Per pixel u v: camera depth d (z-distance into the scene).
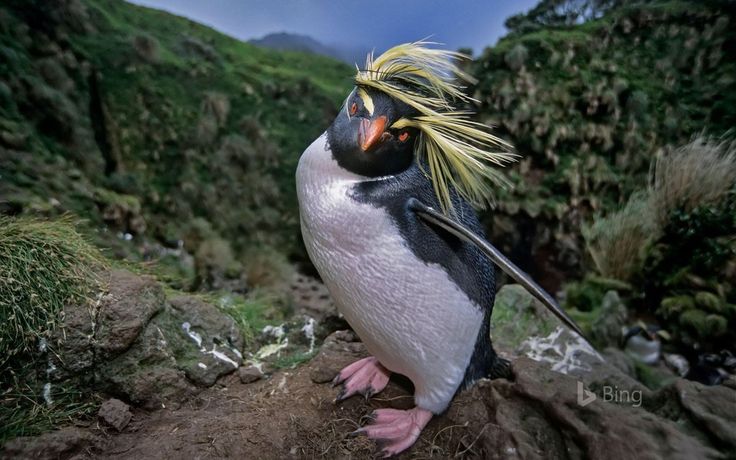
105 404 0.51
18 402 0.49
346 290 0.44
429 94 0.46
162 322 0.60
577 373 0.63
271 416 0.51
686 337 0.77
